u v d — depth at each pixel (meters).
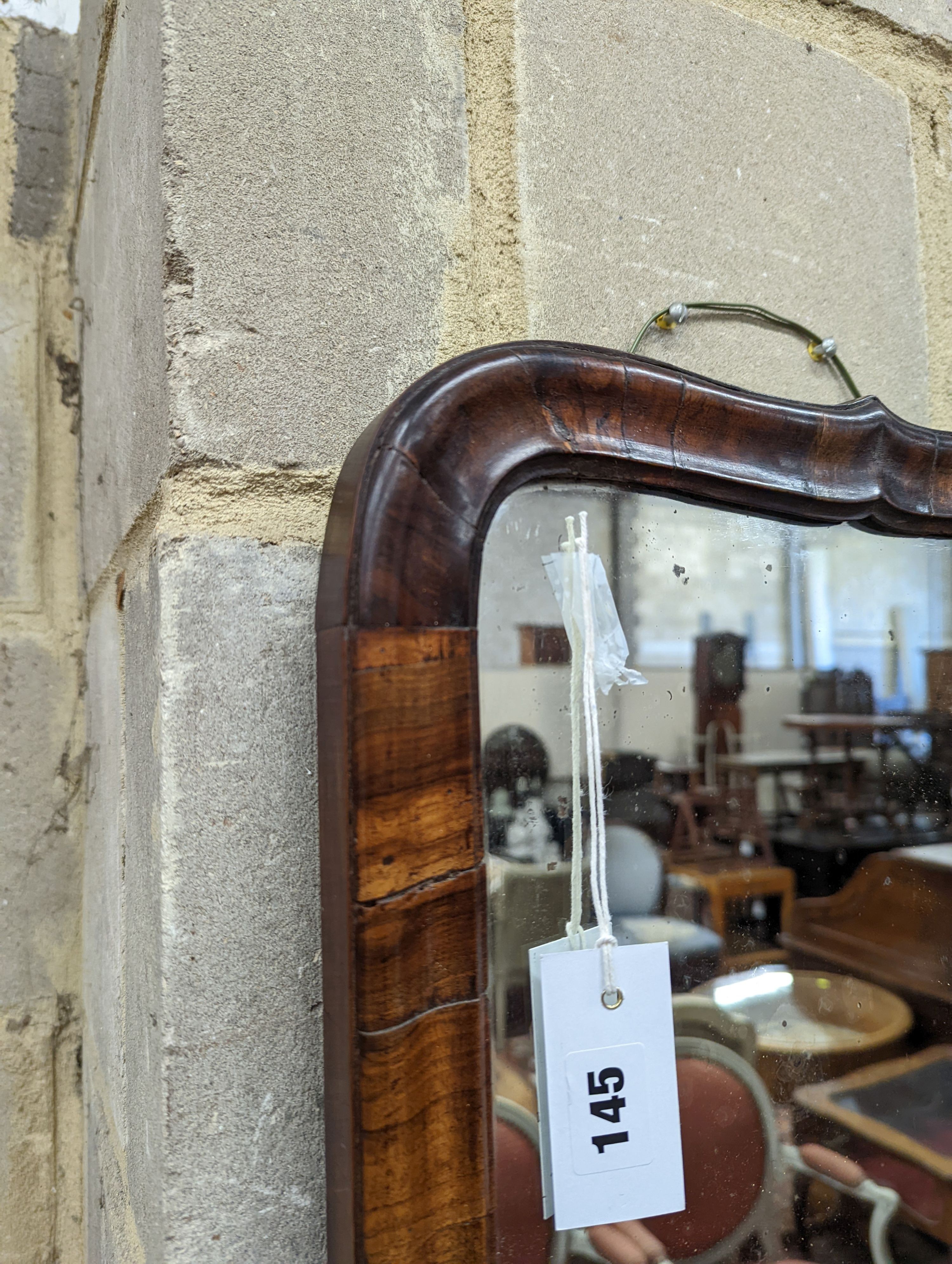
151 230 0.38
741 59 0.52
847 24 0.56
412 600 0.31
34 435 0.61
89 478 0.57
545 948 0.36
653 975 0.38
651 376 0.37
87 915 0.58
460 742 0.32
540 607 0.36
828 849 0.45
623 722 0.39
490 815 0.35
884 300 0.56
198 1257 0.33
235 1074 0.35
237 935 0.35
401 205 0.41
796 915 0.44
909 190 0.58
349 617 0.31
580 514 0.38
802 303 0.53
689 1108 0.40
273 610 0.37
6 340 0.60
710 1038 0.41
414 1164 0.30
